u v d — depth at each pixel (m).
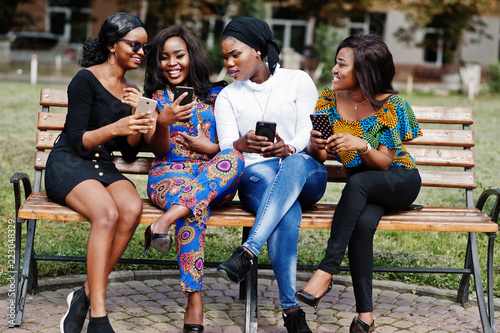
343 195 3.20
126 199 3.17
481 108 15.81
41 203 3.34
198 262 3.18
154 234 3.03
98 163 3.36
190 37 3.64
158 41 3.61
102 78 3.50
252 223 3.27
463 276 3.78
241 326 3.42
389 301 3.89
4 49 21.95
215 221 3.24
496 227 3.29
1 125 9.30
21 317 3.29
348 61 3.34
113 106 3.46
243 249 3.09
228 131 3.56
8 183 6.05
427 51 27.08
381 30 27.14
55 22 26.45
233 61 3.50
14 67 21.81
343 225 3.14
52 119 3.93
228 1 22.52
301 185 3.23
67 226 4.95
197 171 3.48
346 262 4.45
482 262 4.48
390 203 3.31
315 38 22.64
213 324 3.44
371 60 3.30
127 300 3.76
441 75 22.92
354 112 3.47
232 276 3.04
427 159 3.96
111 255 3.16
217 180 3.21
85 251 4.42
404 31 24.14
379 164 3.30
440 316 3.65
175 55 3.59
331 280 3.15
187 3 21.75
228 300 3.83
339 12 22.86
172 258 4.42
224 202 3.47
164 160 3.61
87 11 26.02
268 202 3.16
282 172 3.23
